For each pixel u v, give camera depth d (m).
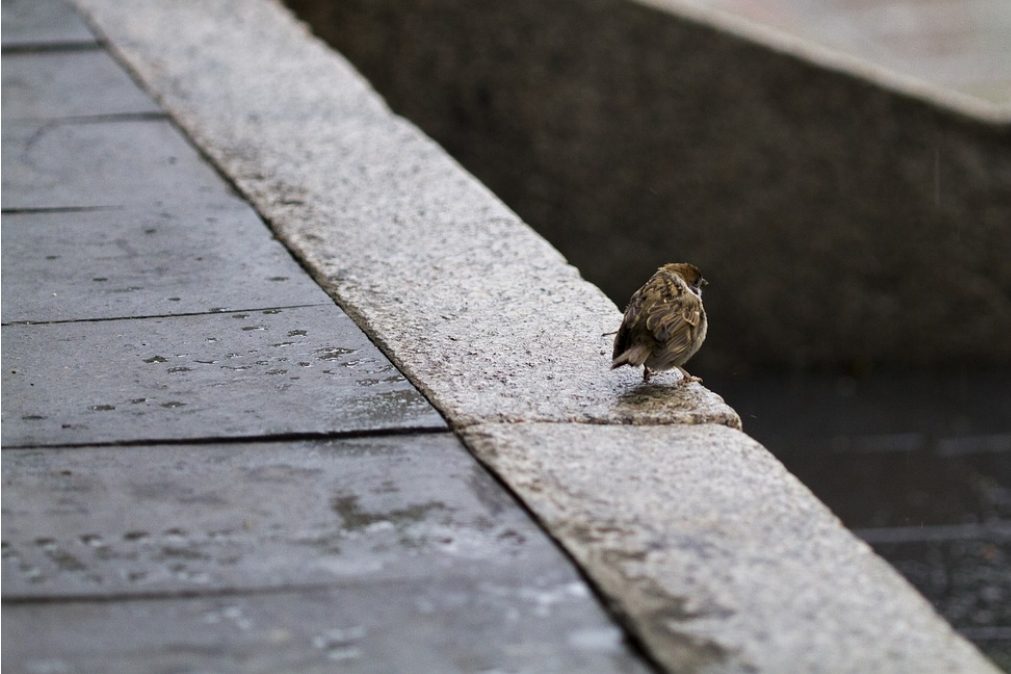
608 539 6.50
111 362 8.84
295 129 14.52
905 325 25.28
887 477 20.25
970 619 15.53
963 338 25.28
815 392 24.39
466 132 24.69
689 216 24.95
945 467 20.55
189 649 5.62
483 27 24.17
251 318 9.62
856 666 5.46
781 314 25.31
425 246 10.95
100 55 18.00
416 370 8.59
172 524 6.71
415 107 24.58
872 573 6.23
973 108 24.34
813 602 5.96
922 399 23.75
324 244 11.09
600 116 24.52
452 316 9.51
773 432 22.42
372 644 5.67
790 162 24.59
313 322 9.52
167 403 8.19
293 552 6.44
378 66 24.36
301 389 8.38
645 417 7.87
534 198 24.98
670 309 7.76
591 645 5.68
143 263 10.83
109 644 5.66
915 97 24.14
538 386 8.30
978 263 24.94
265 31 19.11
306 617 5.88
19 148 14.16
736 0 36.25
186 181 13.02
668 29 24.03
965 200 24.64
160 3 20.70
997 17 34.59
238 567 6.30
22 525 6.70
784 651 5.57
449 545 6.50
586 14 24.03
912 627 5.77
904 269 25.03
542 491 6.99
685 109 24.41
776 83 24.20
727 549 6.42
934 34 33.53
